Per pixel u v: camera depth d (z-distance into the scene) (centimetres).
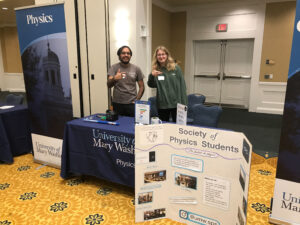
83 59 494
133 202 232
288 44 565
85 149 251
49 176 283
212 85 696
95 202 232
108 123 251
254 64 606
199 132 174
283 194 192
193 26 655
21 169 301
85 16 469
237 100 675
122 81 304
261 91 613
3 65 1005
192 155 180
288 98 178
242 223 155
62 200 235
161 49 280
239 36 610
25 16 279
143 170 189
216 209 182
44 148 307
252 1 577
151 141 185
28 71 293
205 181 181
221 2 609
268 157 340
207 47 677
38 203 230
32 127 309
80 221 204
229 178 171
